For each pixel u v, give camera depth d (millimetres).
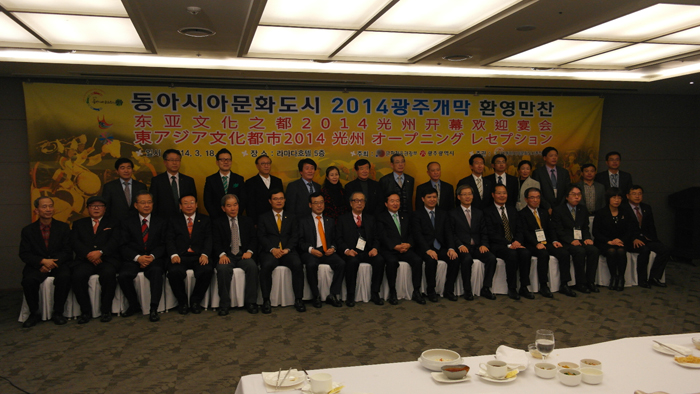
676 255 7332
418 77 5988
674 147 7820
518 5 3654
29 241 4715
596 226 5965
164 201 5449
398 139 6699
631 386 1948
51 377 3439
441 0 3537
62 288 4598
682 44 4855
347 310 5000
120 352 3885
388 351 3896
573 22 4008
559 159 7277
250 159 6258
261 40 4508
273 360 3719
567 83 6586
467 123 6922
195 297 4902
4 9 3520
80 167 5758
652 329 4371
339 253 5359
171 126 5992
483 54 5109
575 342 4066
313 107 6414
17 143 5734
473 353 3824
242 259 5055
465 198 5617
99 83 5773
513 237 5688
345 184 6469
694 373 2068
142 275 4789
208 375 3455
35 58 4898
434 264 5324
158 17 3738
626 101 7605
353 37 4402
